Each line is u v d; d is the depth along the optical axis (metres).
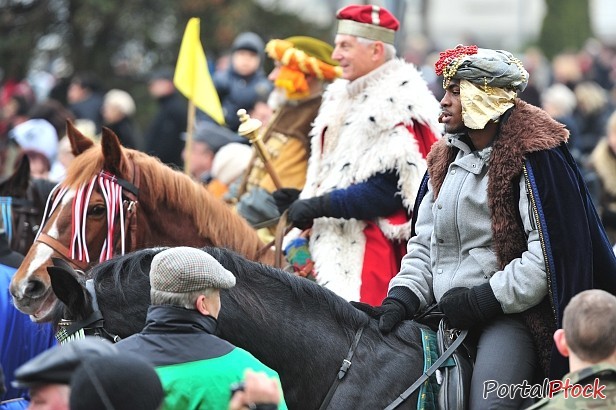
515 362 9.74
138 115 32.91
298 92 15.04
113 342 9.35
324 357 9.77
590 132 27.92
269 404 7.60
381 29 13.45
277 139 15.12
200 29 33.34
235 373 8.34
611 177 19.19
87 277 9.74
